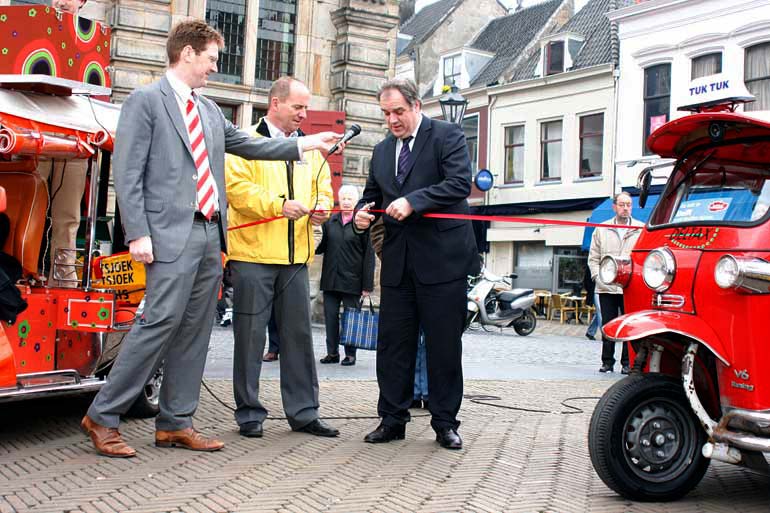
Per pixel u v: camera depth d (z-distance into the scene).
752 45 22.30
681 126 4.71
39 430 5.54
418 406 6.96
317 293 16.34
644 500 4.30
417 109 5.43
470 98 31.25
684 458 4.38
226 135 5.34
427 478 4.57
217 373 8.29
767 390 4.12
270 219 5.46
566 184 27.38
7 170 5.57
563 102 27.62
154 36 14.78
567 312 24.17
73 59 5.54
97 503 3.90
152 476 4.41
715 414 4.48
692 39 23.53
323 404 6.81
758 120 4.27
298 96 5.68
